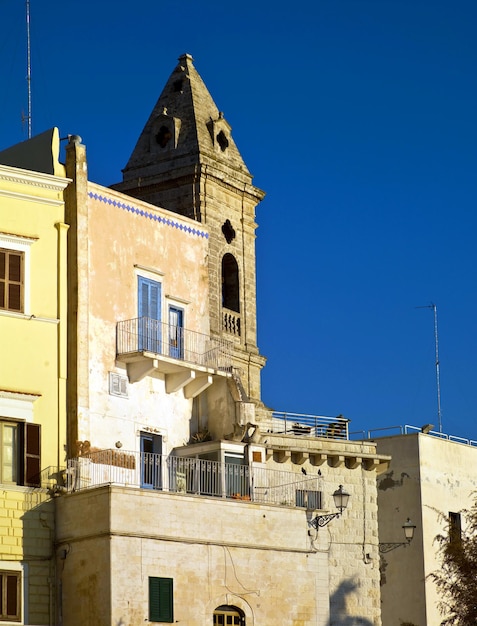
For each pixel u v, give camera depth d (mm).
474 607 55969
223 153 65438
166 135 65250
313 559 54062
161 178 63938
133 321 54969
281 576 52906
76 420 51750
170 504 50344
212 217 63531
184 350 57094
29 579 49656
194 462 54844
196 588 50438
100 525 49062
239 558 51812
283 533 53312
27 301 51625
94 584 48906
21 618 49094
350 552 60375
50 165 53625
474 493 69625
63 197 53375
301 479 58906
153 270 56438
